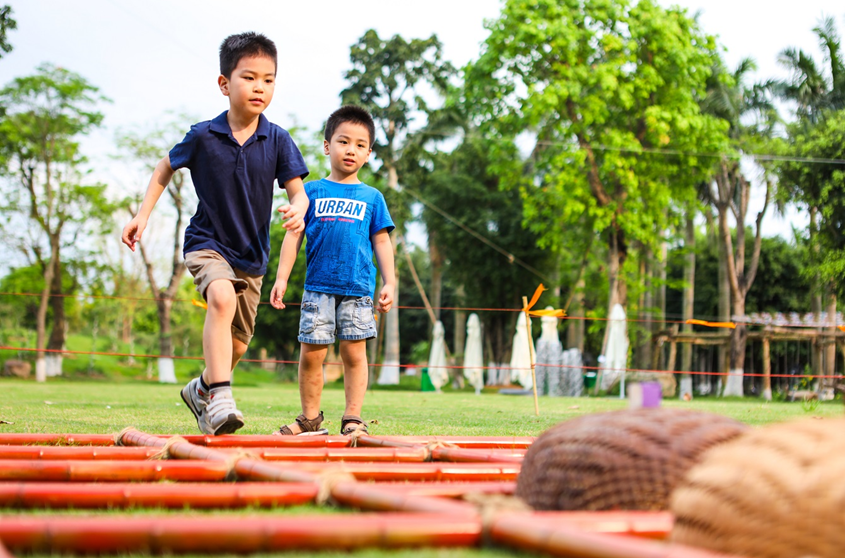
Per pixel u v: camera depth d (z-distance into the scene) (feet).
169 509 5.88
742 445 4.67
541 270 111.04
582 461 5.65
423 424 18.63
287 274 14.42
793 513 4.23
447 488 6.25
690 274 102.47
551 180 87.71
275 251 126.31
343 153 14.89
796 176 87.71
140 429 14.74
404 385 117.19
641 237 82.99
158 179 13.34
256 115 13.42
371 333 14.66
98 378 119.03
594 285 99.76
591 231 92.43
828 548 4.18
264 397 41.57
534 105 79.61
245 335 14.03
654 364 93.09
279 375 131.34
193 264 12.79
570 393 72.74
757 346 121.90
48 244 113.19
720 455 4.70
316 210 14.76
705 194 97.04
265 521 4.52
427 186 115.65
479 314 114.62
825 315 89.66
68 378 115.34
